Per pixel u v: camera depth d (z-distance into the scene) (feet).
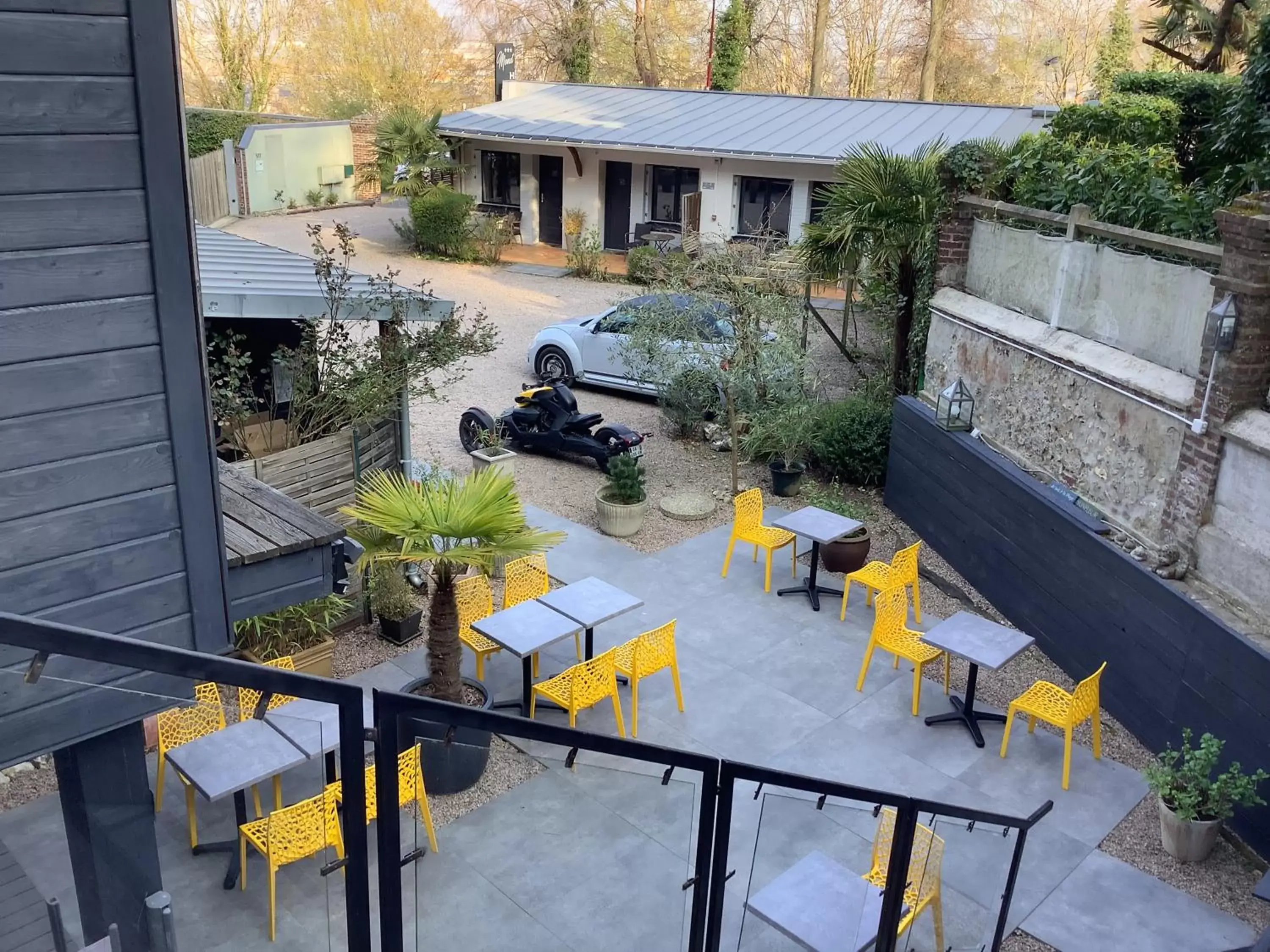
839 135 77.97
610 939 14.14
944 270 38.93
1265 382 24.89
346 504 30.45
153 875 10.18
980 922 19.44
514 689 28.04
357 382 30.89
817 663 30.30
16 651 9.39
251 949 10.40
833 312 64.18
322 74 142.10
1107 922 21.24
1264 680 22.86
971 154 37.24
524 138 83.30
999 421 35.32
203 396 14.08
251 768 10.27
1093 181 32.35
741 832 17.29
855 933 16.78
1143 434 28.14
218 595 14.94
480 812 13.83
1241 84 41.01
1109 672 28.30
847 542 34.81
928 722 27.48
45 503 13.03
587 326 53.42
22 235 12.18
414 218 84.28
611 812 14.32
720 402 44.68
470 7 141.38
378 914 11.94
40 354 12.60
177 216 13.25
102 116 12.42
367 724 12.25
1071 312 31.78
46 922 9.34
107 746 10.36
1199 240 28.45
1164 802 23.15
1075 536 29.55
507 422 45.50
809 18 139.85
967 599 34.47
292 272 34.12
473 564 21.68
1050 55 135.85
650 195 85.71
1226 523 25.40
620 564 35.94
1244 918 21.50
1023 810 24.43
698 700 28.25
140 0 12.32
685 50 139.44
